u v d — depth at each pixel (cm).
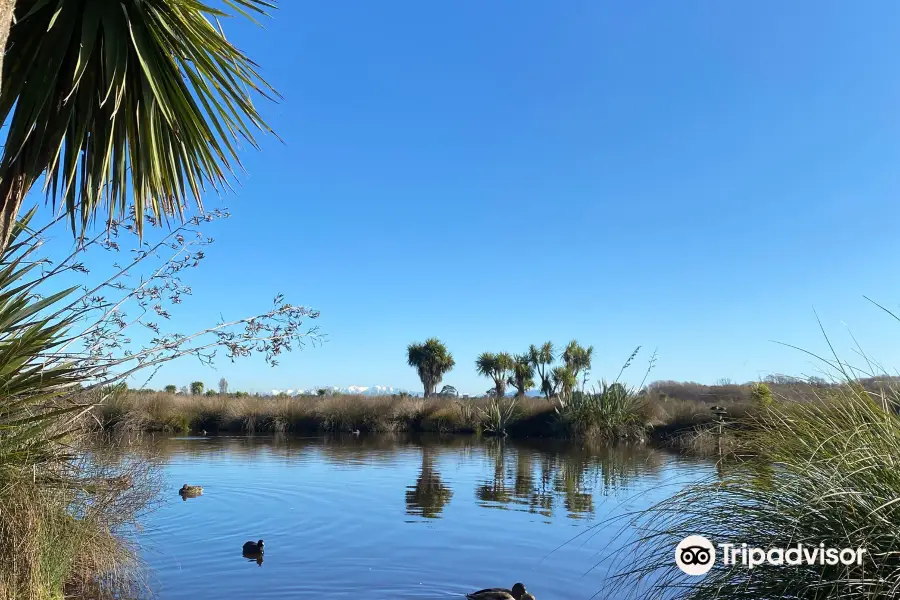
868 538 323
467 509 1081
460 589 685
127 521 740
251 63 502
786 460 387
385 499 1181
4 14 302
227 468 1597
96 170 488
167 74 486
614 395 2417
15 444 454
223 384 4294
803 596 334
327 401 3002
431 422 2911
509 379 3756
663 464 1515
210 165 525
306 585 691
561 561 775
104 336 564
